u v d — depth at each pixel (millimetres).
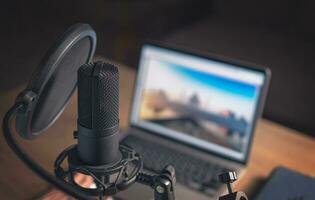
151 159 1271
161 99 1380
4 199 1121
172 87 1366
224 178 667
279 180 1159
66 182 597
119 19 3283
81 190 613
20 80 2799
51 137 1335
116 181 620
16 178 1188
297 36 2646
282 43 2576
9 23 3379
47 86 589
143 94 1399
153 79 1389
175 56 1357
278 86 2219
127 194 1102
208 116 1321
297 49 2514
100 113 596
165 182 616
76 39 588
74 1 3531
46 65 562
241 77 1275
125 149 671
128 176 630
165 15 3125
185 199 1128
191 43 2561
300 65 2363
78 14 3500
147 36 3174
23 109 562
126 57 3078
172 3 3090
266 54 2459
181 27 2998
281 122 2086
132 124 1408
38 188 1154
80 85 586
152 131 1383
